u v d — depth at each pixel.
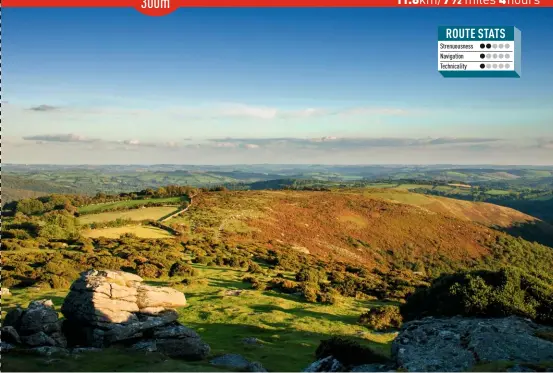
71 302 24.06
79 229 85.38
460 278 28.33
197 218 113.31
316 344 31.55
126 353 21.70
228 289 49.47
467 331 22.08
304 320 38.66
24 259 52.66
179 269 55.66
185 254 72.31
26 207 120.12
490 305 25.31
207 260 66.62
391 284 65.50
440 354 20.17
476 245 138.62
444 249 132.88
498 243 141.62
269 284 52.84
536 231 177.38
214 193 155.25
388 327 38.38
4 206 126.19
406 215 150.12
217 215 119.00
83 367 18.97
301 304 45.47
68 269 48.81
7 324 22.27
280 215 132.12
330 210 144.75
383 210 151.75
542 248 145.75
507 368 17.22
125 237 80.38
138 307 24.84
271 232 114.69
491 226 171.38
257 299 45.31
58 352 20.69
